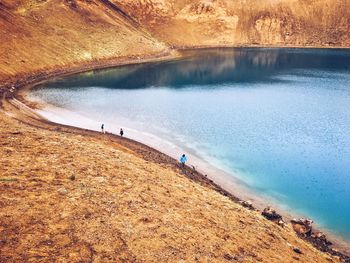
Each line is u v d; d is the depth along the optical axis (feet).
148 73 272.31
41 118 149.18
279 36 458.50
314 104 195.21
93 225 42.91
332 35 455.22
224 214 59.52
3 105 157.17
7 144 63.87
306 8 473.26
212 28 448.24
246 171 111.24
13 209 42.70
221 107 185.88
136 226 45.06
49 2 306.55
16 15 265.75
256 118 167.84
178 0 459.73
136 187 57.06
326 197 97.76
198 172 106.11
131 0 424.87
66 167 57.67
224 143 134.10
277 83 250.78
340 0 472.03
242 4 471.21
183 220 50.57
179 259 41.04
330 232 82.02
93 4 343.46
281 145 133.90
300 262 52.01
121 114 165.89
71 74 249.75
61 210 44.45
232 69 302.04
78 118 155.33
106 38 313.73
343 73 288.51
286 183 104.73
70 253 37.52
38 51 248.32
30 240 38.19
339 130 152.35
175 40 415.44
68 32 288.71
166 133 142.61
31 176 51.70
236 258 45.50
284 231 66.23
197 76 269.64
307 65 324.60
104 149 78.48
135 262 38.68
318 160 121.49
